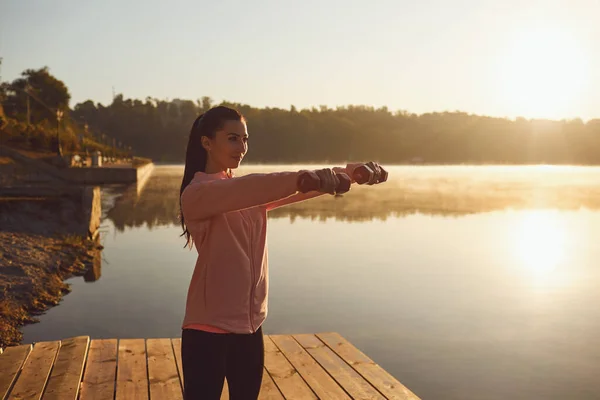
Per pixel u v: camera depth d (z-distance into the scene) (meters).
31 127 54.19
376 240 17.73
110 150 87.12
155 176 68.00
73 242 15.16
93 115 191.50
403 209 28.94
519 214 26.88
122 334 7.93
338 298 10.06
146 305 9.54
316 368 4.48
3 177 36.75
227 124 2.47
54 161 43.94
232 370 2.51
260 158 196.88
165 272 12.34
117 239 17.41
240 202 2.13
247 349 2.48
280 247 16.22
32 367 4.41
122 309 9.27
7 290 9.79
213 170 2.52
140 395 3.95
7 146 46.12
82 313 8.99
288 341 5.15
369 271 12.62
